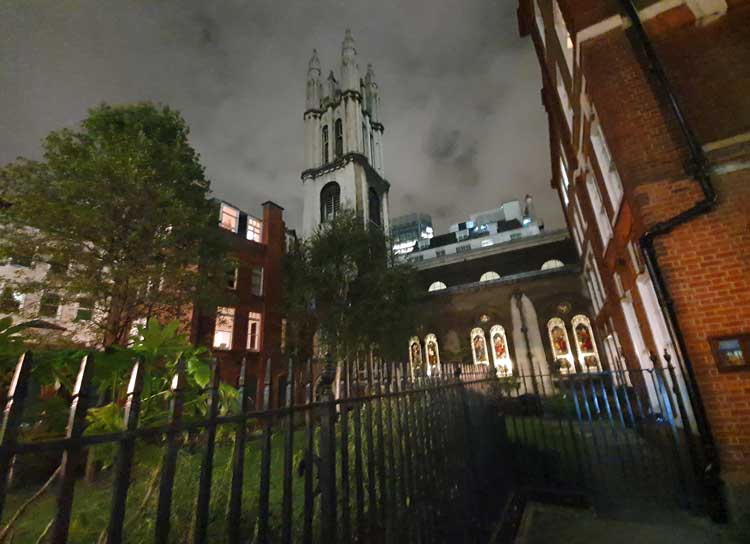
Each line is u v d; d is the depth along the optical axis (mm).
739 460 4949
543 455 6453
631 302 10070
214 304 14250
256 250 22453
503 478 5836
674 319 5734
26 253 10344
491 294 27594
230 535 1497
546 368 24188
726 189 5781
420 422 3434
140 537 2320
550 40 10984
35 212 10008
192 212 12711
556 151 16797
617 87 6863
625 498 5570
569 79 9688
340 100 48625
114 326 10820
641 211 6246
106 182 10461
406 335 20422
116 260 11148
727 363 5266
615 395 6305
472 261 34938
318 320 19594
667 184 6133
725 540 4387
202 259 14180
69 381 2000
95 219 10336
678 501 5348
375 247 22219
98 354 2066
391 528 2609
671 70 6695
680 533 4609
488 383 6398
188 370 2445
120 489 1163
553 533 4859
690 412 6336
